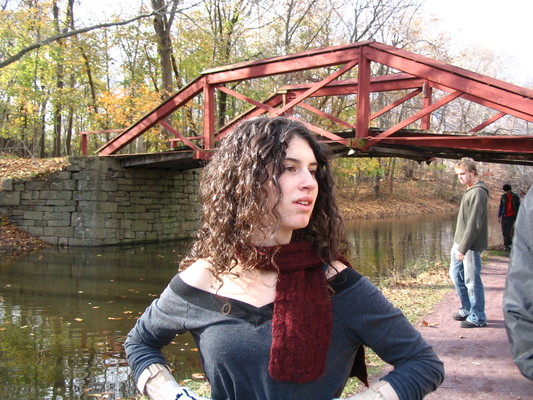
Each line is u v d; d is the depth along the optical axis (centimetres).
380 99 3412
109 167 1778
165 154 1656
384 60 930
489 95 817
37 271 1228
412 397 117
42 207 1728
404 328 124
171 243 1875
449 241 1853
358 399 118
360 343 127
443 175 5169
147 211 1897
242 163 127
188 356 579
